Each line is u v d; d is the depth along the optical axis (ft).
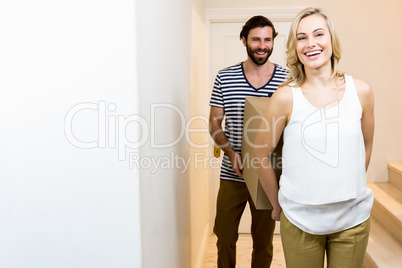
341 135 4.25
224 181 7.02
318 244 4.66
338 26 10.01
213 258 9.40
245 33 6.49
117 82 3.13
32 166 3.26
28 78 3.17
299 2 10.02
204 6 10.07
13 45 3.14
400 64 10.03
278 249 9.75
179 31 5.59
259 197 5.25
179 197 5.57
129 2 3.05
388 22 9.93
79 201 3.27
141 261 3.29
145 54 3.40
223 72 6.81
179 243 5.58
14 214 3.30
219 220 7.18
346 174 4.26
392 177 10.25
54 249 3.33
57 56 3.14
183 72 6.00
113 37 3.09
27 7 3.10
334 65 4.43
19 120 3.22
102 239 3.29
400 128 10.27
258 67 6.56
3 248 3.34
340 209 4.37
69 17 3.09
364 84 4.44
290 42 4.46
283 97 4.39
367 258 7.80
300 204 4.44
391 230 8.71
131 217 3.25
